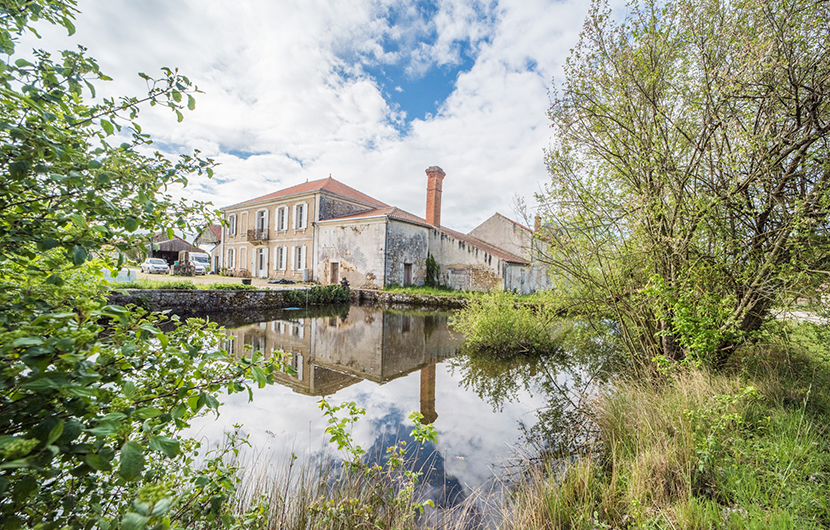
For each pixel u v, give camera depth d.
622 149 4.27
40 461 0.78
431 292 16.77
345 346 8.21
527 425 4.13
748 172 3.48
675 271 3.91
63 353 0.89
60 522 1.09
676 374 3.92
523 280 19.89
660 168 3.74
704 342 3.52
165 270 19.84
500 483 2.94
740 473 2.25
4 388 0.78
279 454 3.14
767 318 3.73
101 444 0.95
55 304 1.03
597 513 2.29
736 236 3.74
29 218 1.03
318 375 6.00
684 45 3.74
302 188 23.23
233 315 12.04
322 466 2.90
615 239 4.41
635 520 2.13
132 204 1.29
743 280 3.63
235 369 1.43
